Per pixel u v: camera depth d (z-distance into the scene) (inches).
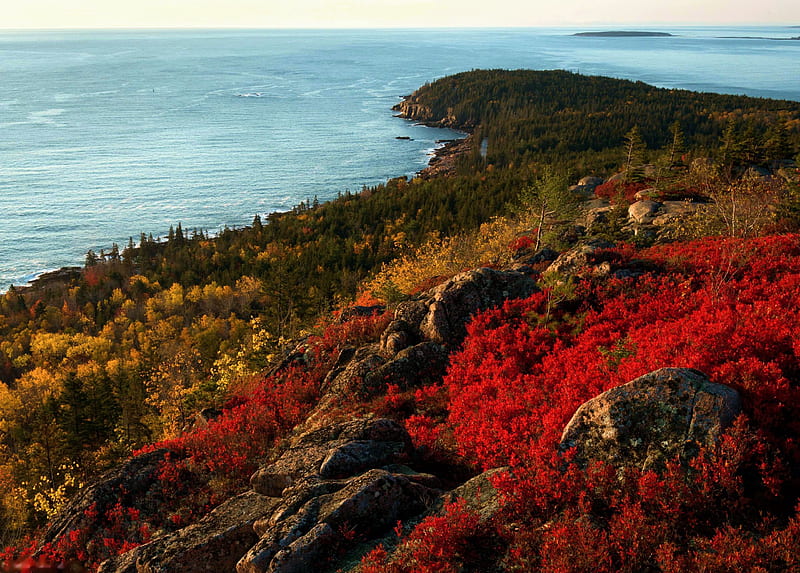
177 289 4918.8
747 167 2591.0
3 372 4158.5
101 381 2422.5
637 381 404.5
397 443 510.6
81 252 7155.5
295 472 476.7
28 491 2014.0
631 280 796.6
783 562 283.0
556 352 653.9
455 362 706.8
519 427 473.4
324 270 4972.9
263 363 1473.9
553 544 320.2
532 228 1780.3
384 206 6609.3
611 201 2326.5
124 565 433.4
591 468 371.6
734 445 338.6
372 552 346.9
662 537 313.1
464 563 336.8
